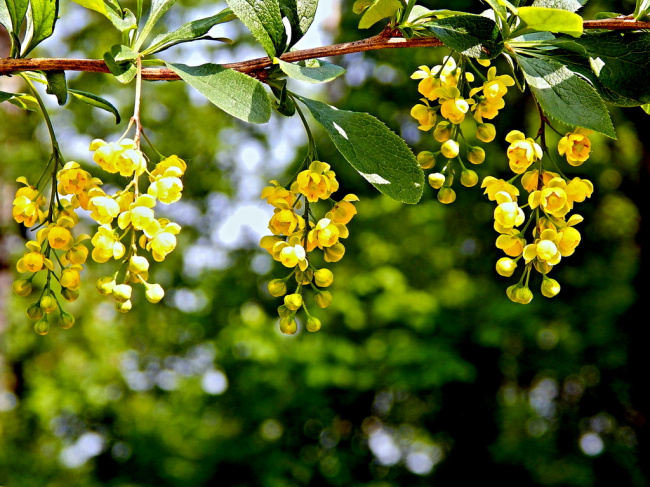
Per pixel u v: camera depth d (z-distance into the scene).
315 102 1.57
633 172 10.59
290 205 1.58
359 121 1.53
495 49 1.56
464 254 11.71
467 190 10.95
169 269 15.35
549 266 1.60
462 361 10.35
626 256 10.88
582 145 1.56
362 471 11.60
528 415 10.86
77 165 1.57
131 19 1.65
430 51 11.26
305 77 1.47
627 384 10.37
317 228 1.54
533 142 1.55
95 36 13.54
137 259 1.49
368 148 1.51
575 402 11.09
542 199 1.51
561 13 1.39
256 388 11.51
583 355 10.41
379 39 1.62
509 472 10.80
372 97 11.52
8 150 12.88
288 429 11.70
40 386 13.40
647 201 9.65
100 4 1.53
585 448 10.83
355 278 10.81
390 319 10.66
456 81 1.71
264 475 10.92
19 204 1.60
